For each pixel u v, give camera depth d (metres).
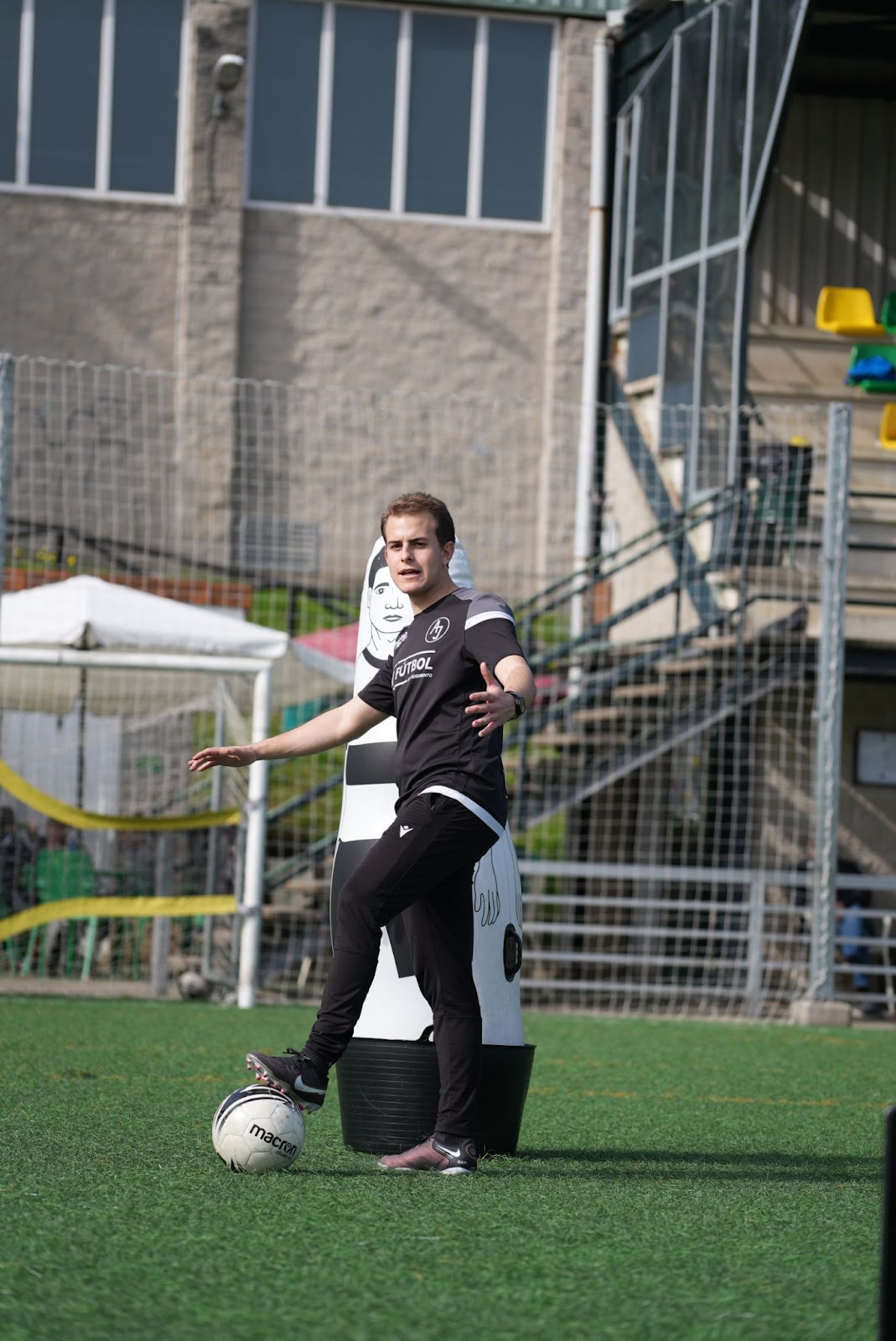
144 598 38.69
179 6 57.75
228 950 41.12
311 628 56.00
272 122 58.38
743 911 42.50
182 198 57.72
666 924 45.28
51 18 57.25
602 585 54.81
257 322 58.19
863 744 46.59
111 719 49.66
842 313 48.88
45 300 56.91
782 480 43.09
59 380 56.78
